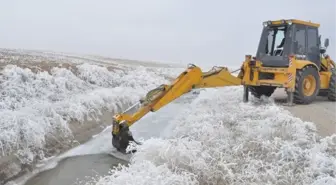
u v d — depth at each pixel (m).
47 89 11.42
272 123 7.39
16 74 11.09
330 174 5.35
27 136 7.63
